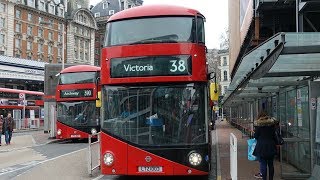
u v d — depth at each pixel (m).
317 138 10.41
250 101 27.78
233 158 9.16
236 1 24.66
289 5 14.86
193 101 9.82
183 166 9.57
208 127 9.82
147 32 10.06
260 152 9.69
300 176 10.75
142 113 9.88
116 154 9.82
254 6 15.78
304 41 7.09
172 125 9.75
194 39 10.01
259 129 9.80
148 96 9.92
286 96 13.77
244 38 19.27
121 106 9.97
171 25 10.08
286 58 8.85
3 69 68.50
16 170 13.78
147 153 9.66
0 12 84.81
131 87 10.01
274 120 9.84
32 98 49.97
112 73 10.03
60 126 24.20
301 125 11.71
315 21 14.02
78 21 108.75
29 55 92.75
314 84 10.80
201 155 9.59
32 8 93.12
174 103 9.83
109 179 11.85
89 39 114.19
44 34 97.56
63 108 24.33
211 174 12.84
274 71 10.03
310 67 9.70
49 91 33.44
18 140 28.47
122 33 10.18
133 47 10.01
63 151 20.47
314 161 10.66
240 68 11.77
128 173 9.71
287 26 17.34
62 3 105.69
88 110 24.08
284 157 13.89
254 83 12.16
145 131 9.79
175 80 9.81
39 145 24.45
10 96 45.09
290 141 11.02
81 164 15.01
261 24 17.31
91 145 12.62
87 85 24.16
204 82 9.95
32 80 75.38
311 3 11.84
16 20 89.25
